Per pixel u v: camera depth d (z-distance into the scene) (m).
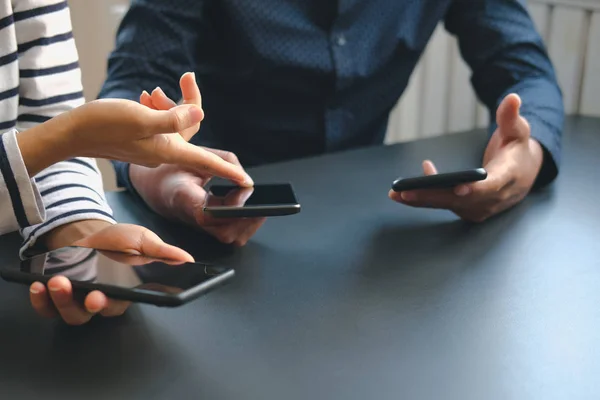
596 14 1.46
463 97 1.78
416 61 1.24
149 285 0.47
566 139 1.10
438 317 0.53
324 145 1.21
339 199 0.81
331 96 1.17
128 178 0.81
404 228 0.73
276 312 0.54
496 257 0.65
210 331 0.51
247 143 1.22
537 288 0.58
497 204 0.76
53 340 0.49
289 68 1.12
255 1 1.09
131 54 1.00
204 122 1.20
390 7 1.15
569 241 0.69
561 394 0.44
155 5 1.01
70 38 0.79
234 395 0.43
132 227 0.58
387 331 0.51
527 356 0.48
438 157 0.98
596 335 0.51
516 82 1.12
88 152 0.57
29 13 0.74
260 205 0.63
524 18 1.18
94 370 0.46
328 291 0.58
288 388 0.44
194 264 0.51
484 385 0.44
